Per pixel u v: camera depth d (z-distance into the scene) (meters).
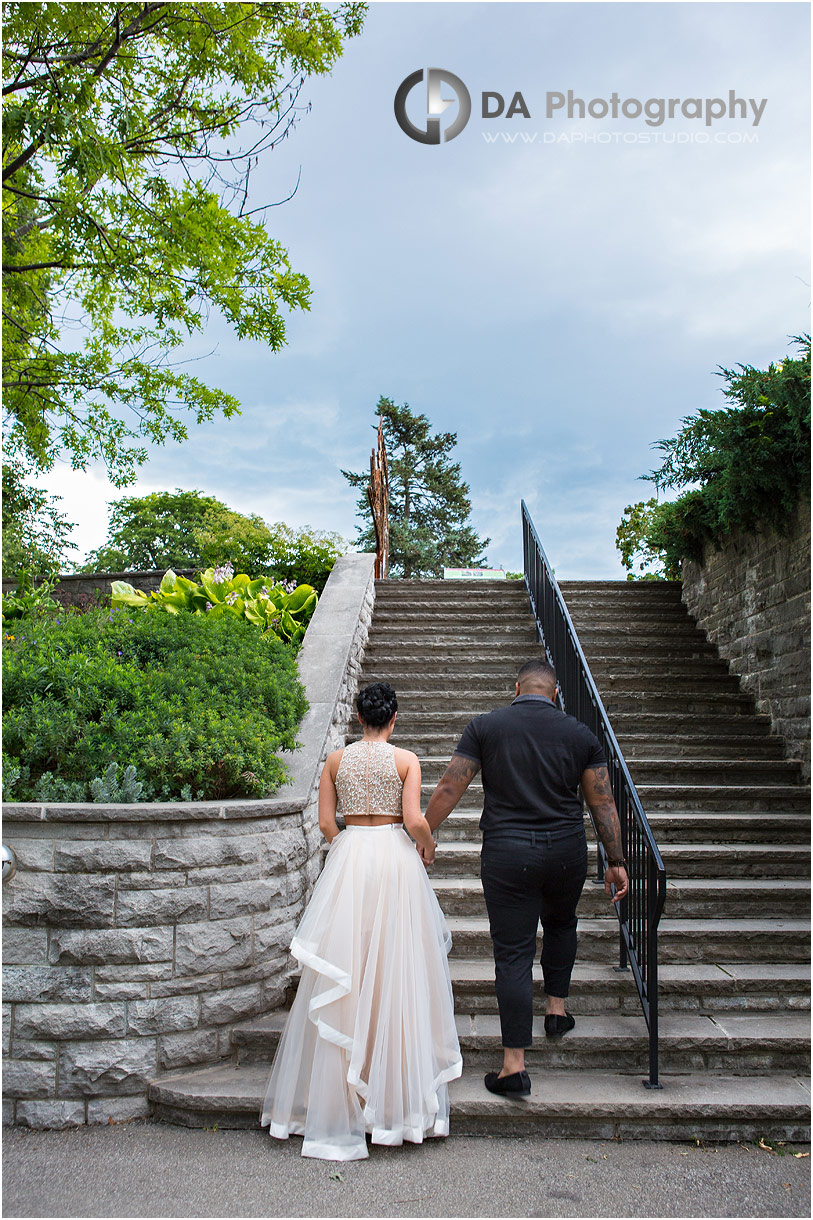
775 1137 2.80
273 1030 3.18
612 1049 3.12
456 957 3.72
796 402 4.84
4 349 6.55
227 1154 2.68
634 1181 2.51
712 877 4.36
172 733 3.63
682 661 6.55
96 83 5.29
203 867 3.17
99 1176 2.53
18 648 4.34
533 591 7.34
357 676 6.23
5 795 3.45
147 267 6.14
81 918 2.98
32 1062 2.93
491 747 3.05
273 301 6.86
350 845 2.90
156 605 6.62
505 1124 2.82
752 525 6.02
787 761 5.38
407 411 37.12
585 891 4.06
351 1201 2.38
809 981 3.44
